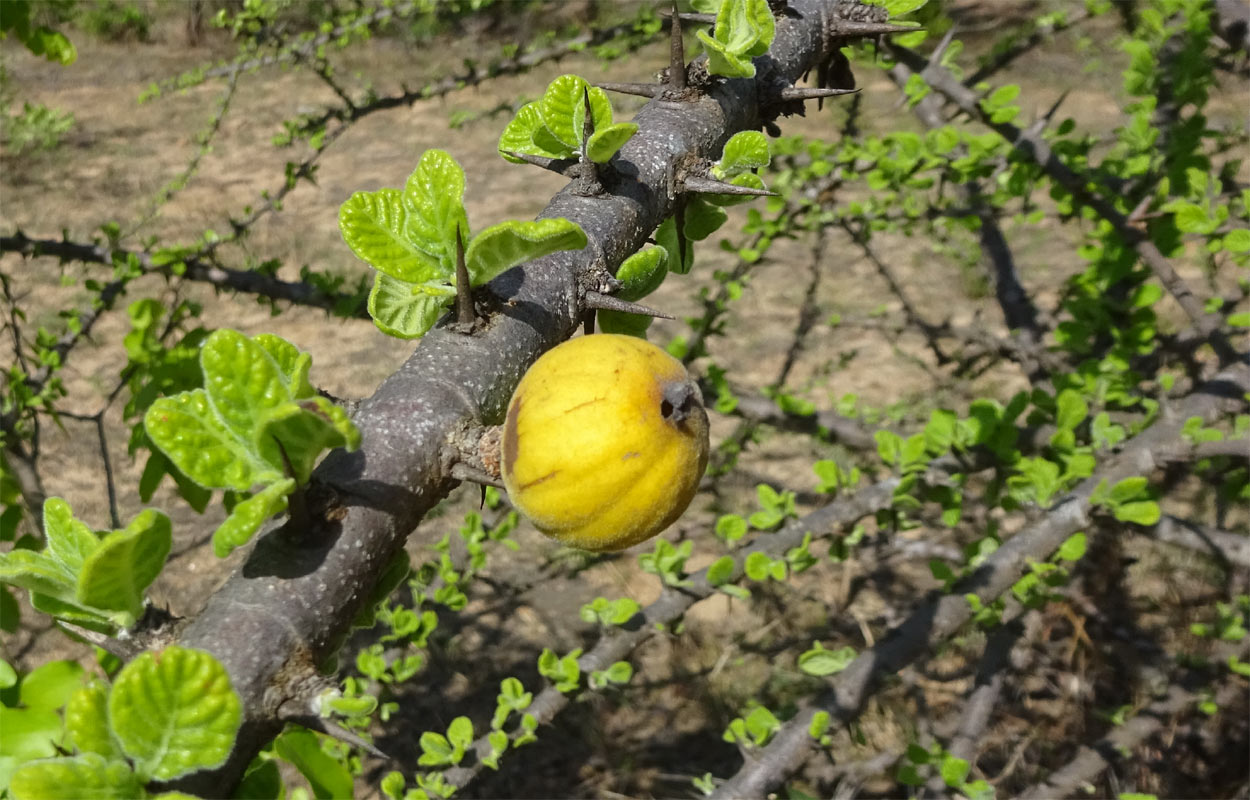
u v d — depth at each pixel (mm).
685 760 6582
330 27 5770
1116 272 4047
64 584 991
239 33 6273
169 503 8578
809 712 3180
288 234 12359
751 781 3088
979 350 6590
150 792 848
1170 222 3809
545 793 6414
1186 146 3939
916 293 10961
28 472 4062
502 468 1053
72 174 13891
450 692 7078
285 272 11406
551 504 1056
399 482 978
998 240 5664
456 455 1032
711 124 1517
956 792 4102
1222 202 4129
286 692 872
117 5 18656
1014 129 4109
